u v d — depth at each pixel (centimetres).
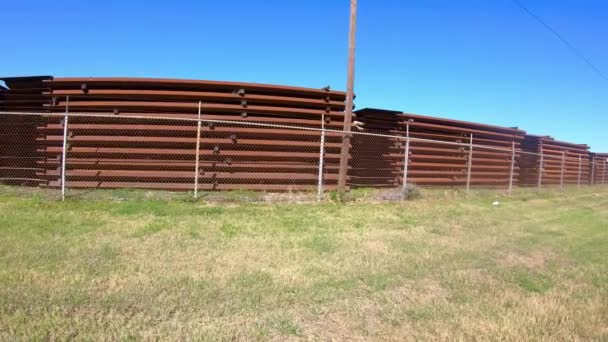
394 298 445
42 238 596
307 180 1152
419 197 1216
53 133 1078
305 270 516
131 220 734
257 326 360
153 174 1073
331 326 373
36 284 421
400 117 1466
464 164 1673
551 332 379
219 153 1093
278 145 1127
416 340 352
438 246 679
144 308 379
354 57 1092
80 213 767
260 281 466
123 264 499
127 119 1083
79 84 1091
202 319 366
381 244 670
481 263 595
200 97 1099
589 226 958
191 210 831
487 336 363
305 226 764
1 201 842
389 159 1423
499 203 1280
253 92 1137
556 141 2367
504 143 1891
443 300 445
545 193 1748
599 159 2962
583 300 469
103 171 1064
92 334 327
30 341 311
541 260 639
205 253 564
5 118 1139
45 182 1081
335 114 1179
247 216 815
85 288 416
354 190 1220
